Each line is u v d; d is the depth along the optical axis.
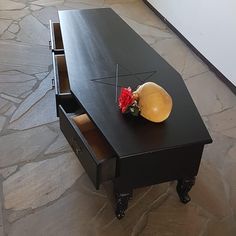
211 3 2.42
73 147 1.42
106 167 1.22
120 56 1.72
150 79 1.55
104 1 3.51
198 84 2.40
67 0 3.46
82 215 1.50
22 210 1.50
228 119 2.09
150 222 1.48
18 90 2.22
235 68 2.28
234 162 1.79
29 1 3.38
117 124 1.30
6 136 1.87
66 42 1.81
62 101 1.56
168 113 1.30
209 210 1.55
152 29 3.06
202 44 2.62
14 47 2.65
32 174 1.66
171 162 1.32
